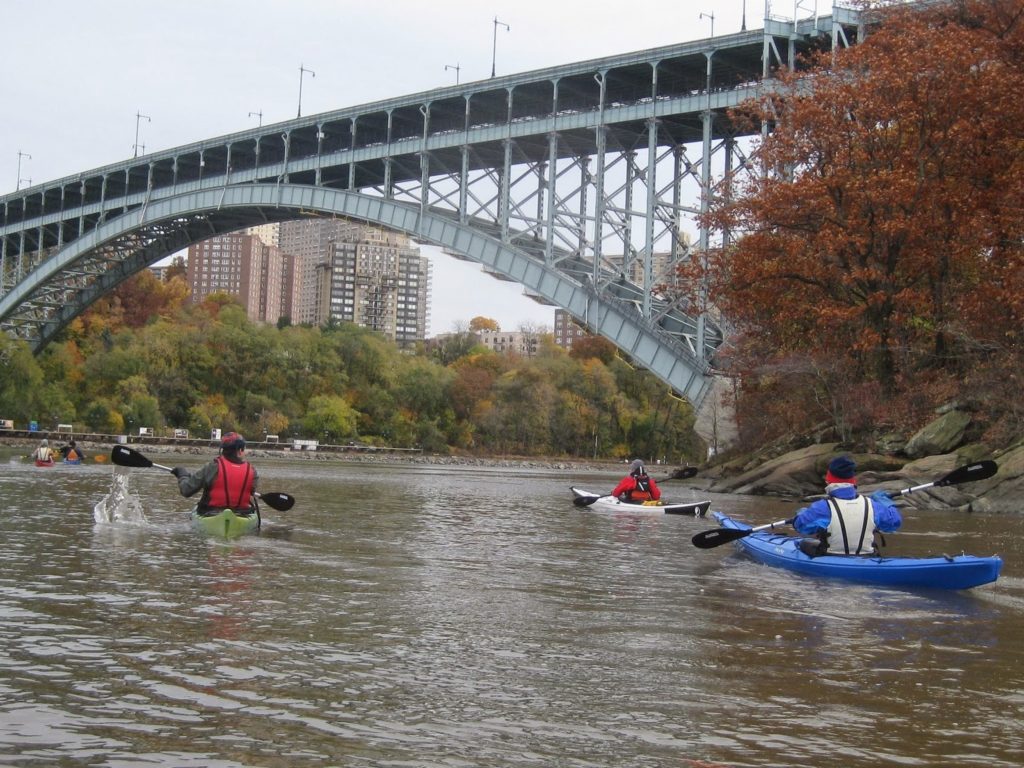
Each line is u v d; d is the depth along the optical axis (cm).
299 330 11525
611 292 4709
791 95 3516
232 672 650
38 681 617
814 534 1221
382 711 577
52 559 1152
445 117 5828
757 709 597
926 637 827
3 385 8638
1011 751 529
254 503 1548
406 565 1209
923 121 3162
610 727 557
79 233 8012
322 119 6066
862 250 3253
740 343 3909
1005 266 3064
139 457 1692
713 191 3841
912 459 2998
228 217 7062
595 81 4953
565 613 904
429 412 11700
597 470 10294
